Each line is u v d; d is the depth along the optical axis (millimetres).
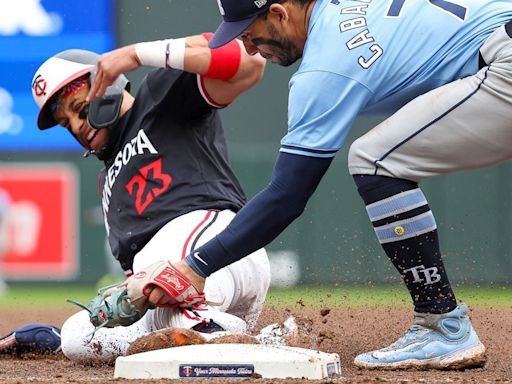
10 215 38875
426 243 13312
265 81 38469
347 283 37312
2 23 37594
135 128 15625
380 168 13141
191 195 15320
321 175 12789
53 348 16172
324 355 12758
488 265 37812
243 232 12867
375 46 12805
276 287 37438
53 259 39094
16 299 36938
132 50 15023
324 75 12656
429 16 13070
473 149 12883
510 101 12539
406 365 13695
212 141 16000
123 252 15461
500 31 12703
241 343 13164
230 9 13219
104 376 13320
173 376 12453
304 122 12672
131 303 13219
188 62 14945
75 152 38750
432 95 12828
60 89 15672
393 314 23500
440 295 13609
